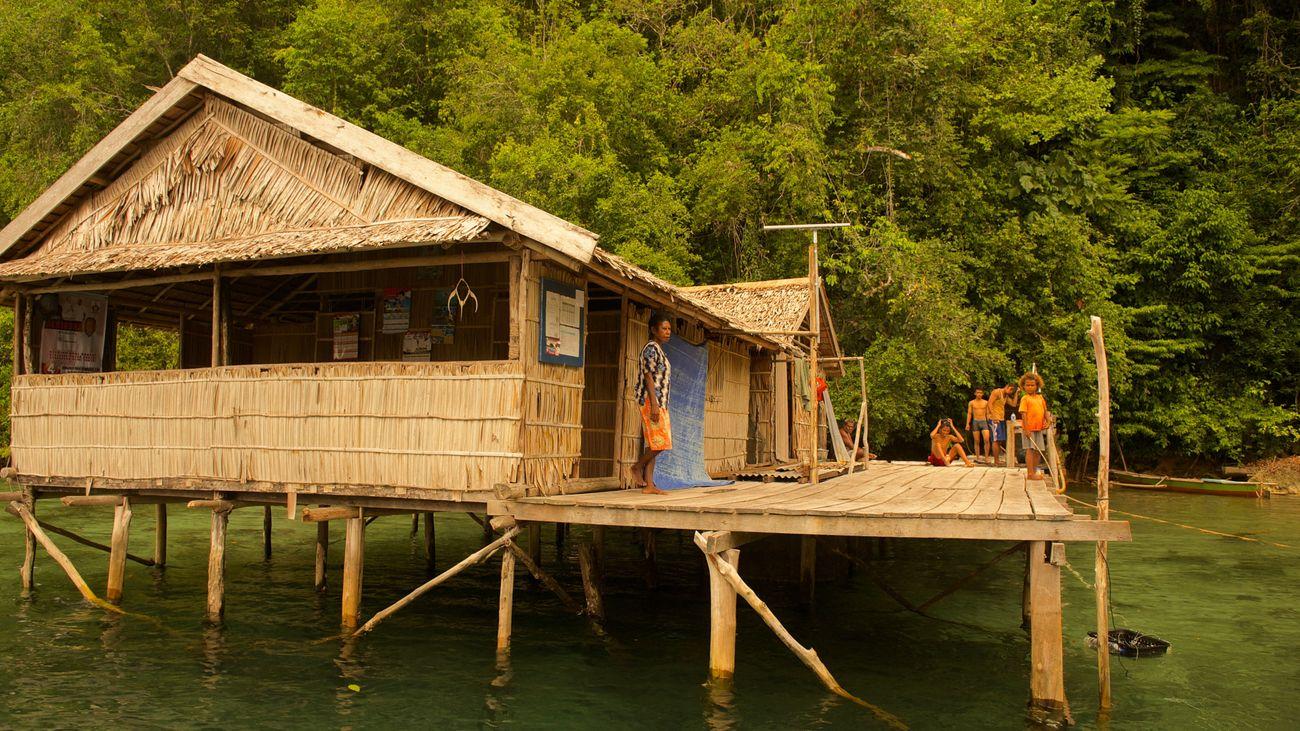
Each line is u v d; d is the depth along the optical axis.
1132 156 29.98
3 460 23.36
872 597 12.81
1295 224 28.94
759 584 13.86
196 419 10.41
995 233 25.59
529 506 8.57
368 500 9.59
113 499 11.13
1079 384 25.88
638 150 26.62
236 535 17.39
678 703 7.71
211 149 10.96
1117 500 24.80
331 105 25.73
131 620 10.51
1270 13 32.25
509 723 7.20
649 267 22.11
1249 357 28.72
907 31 24.58
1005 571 15.08
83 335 12.42
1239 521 20.55
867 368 22.91
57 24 27.55
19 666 8.66
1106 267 26.61
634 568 14.87
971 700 7.93
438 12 27.84
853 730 7.11
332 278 12.88
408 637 9.88
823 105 24.14
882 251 22.89
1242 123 31.33
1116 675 8.80
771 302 16.52
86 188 11.66
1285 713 7.66
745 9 29.56
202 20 27.50
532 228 8.65
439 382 9.08
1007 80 26.55
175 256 10.03
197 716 7.30
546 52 26.36
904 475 14.62
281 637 9.80
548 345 9.27
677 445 11.69
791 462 16.94
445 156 23.44
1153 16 32.34
